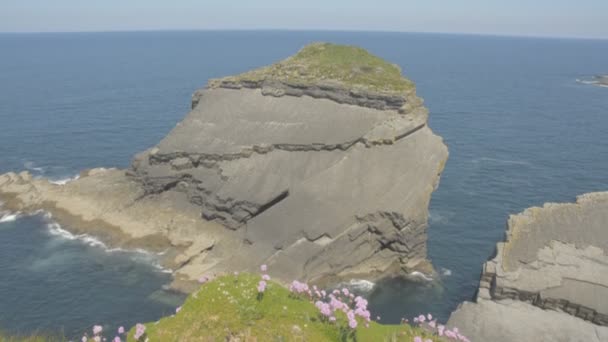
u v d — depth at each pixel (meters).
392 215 54.38
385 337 21.48
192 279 50.94
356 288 51.81
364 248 55.03
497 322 40.97
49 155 92.75
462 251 59.25
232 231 58.81
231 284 21.80
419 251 55.81
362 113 65.81
